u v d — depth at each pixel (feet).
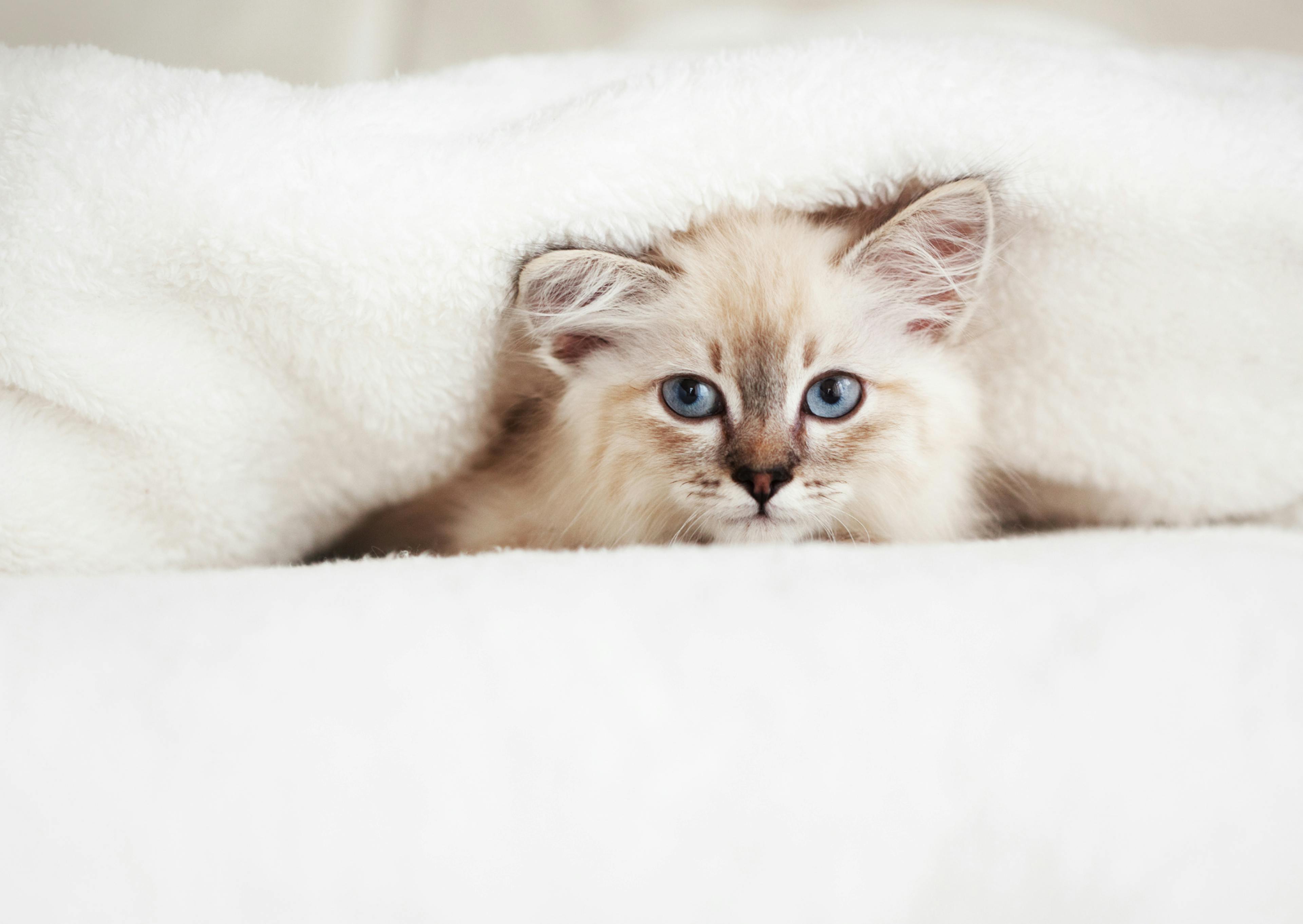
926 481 1.45
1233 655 1.12
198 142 1.31
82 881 1.03
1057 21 1.82
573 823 1.08
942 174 1.37
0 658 1.11
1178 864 1.09
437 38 1.88
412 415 1.39
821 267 1.43
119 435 1.34
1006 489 1.52
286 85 1.40
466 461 1.48
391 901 1.04
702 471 1.41
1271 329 1.38
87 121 1.31
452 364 1.38
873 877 1.07
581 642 1.13
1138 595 1.15
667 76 1.37
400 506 1.51
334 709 1.10
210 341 1.35
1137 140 1.34
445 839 1.07
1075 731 1.10
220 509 1.38
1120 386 1.41
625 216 1.36
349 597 1.15
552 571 1.18
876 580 1.16
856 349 1.44
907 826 1.09
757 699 1.11
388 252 1.32
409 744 1.10
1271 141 1.34
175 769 1.09
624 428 1.44
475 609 1.14
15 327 1.30
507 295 1.37
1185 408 1.41
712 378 1.42
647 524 1.44
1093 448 1.44
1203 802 1.10
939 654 1.12
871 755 1.10
